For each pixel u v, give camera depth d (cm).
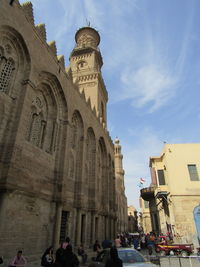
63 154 1859
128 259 865
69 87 2183
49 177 1672
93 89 4141
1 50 1358
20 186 1256
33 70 1545
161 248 2131
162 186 3253
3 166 1183
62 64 2069
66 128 1973
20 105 1369
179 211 2680
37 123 1698
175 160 2978
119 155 9456
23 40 1474
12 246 1138
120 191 8369
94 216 2475
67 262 766
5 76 1369
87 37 5138
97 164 2833
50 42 1947
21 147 1302
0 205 1109
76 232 2002
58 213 1639
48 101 1900
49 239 1519
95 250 1748
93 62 4647
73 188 2123
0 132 1236
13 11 1420
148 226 6397
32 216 1367
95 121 3011
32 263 1237
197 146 3045
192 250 2084
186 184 2817
